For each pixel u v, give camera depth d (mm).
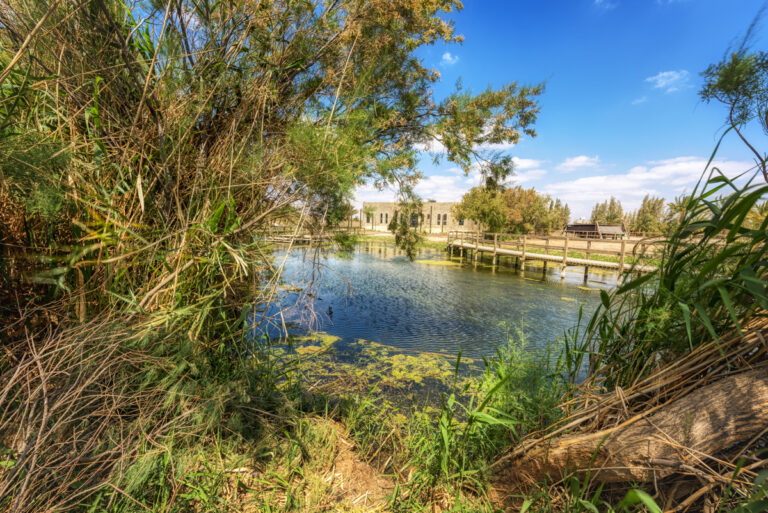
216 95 1829
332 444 1832
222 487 1404
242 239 1836
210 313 1890
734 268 1193
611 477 1239
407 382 3363
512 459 1653
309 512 1365
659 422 1171
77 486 1083
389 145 2896
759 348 1140
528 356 2150
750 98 1174
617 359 1541
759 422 1007
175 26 1526
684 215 1339
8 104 1186
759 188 984
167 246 1635
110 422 1311
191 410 1408
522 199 25094
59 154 1199
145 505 1112
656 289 1407
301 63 1965
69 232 1515
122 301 1522
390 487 1646
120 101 1563
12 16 1253
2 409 1124
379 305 7223
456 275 12406
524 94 3346
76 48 1396
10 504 916
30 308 1419
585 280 11383
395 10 2211
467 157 3658
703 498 1133
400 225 3781
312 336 4555
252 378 2062
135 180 1570
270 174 1824
